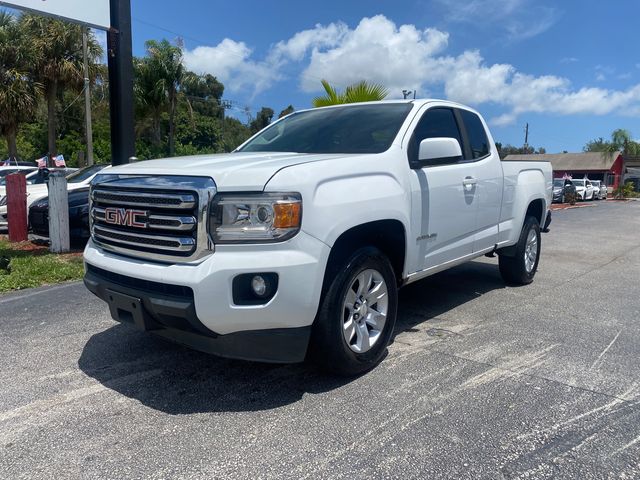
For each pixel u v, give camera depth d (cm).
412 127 435
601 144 6969
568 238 1185
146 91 2880
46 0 733
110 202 351
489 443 285
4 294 614
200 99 5216
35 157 3759
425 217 427
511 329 478
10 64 2494
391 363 395
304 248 312
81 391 353
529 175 629
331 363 352
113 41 836
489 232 547
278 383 362
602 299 592
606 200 3975
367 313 377
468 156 510
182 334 336
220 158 375
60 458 275
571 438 290
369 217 354
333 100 1238
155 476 259
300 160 347
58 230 846
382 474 258
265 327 313
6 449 284
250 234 304
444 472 260
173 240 314
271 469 263
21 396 346
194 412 323
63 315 525
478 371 380
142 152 3159
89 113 2414
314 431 299
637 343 442
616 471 260
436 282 670
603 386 356
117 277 344
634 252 965
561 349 426
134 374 379
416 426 303
